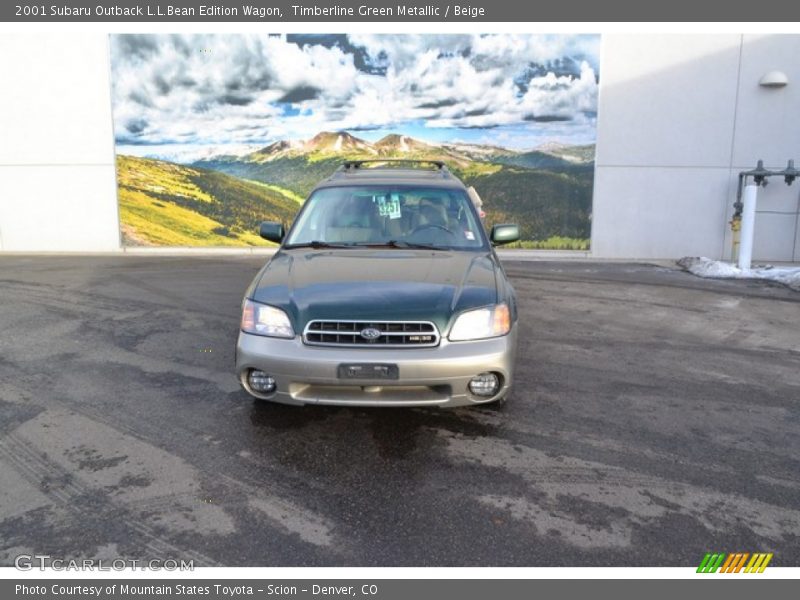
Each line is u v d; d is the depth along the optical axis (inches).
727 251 452.8
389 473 129.6
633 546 106.6
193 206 473.1
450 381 133.9
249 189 471.8
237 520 112.3
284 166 468.4
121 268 394.9
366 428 151.0
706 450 142.7
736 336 244.7
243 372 141.7
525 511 116.2
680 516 115.3
